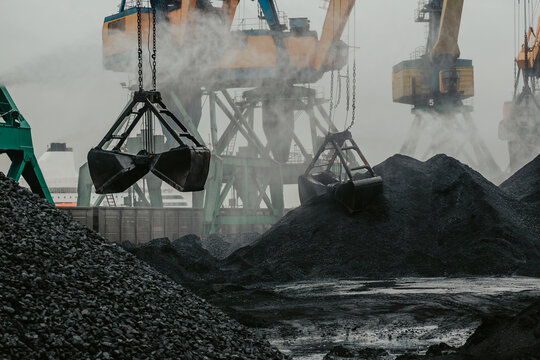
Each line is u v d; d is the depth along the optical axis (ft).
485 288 90.58
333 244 120.57
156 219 156.04
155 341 33.42
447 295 83.05
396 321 67.67
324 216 129.08
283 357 40.11
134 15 183.83
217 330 38.75
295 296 89.25
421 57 252.62
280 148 218.59
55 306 32.19
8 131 81.35
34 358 28.35
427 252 118.42
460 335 59.11
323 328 65.05
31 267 34.73
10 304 31.01
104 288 36.42
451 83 237.04
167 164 52.75
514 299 78.28
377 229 122.93
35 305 31.68
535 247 116.57
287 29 201.87
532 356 38.55
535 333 42.32
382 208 127.54
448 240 121.19
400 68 254.47
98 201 203.31
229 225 207.21
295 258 118.73
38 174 84.53
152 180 195.31
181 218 166.61
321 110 217.56
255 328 66.23
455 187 132.98
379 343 56.95
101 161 53.83
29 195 44.16
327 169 143.54
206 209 181.27
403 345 55.52
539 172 156.15
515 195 149.89
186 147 51.96
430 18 246.68
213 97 194.18
